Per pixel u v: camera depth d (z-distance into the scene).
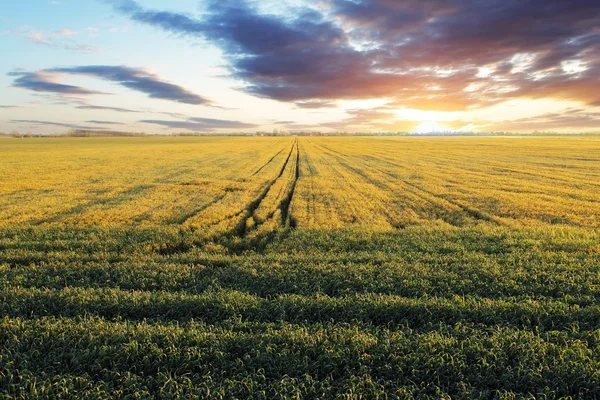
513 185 24.62
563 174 30.78
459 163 41.41
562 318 6.16
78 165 38.22
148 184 24.61
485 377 4.74
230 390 4.50
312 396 4.51
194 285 7.62
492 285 7.53
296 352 5.22
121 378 4.75
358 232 12.40
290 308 6.55
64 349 5.26
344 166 38.78
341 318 6.28
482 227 13.09
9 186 23.66
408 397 4.41
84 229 12.87
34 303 6.64
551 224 14.03
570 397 4.39
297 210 16.61
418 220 14.62
